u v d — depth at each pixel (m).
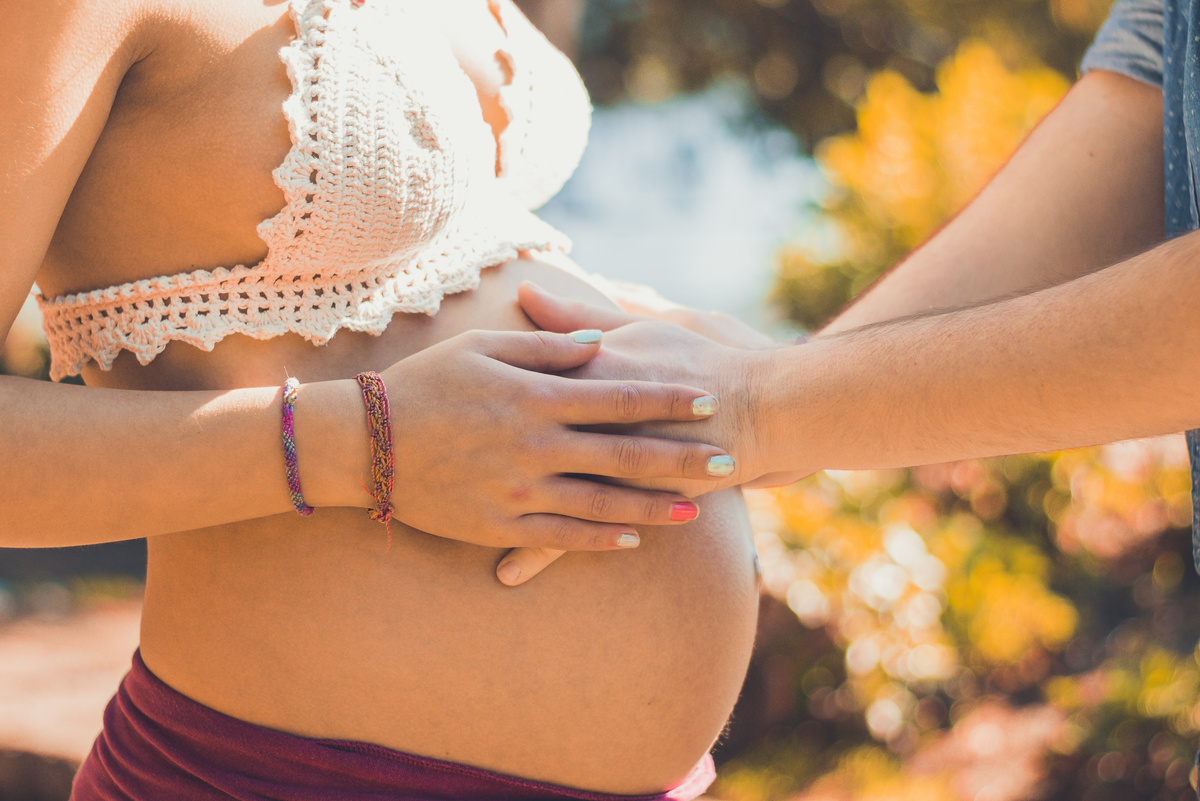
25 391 0.91
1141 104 1.35
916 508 3.86
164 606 1.09
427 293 1.11
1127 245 1.36
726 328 1.44
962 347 0.99
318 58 0.97
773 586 3.64
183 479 0.92
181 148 0.96
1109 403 0.91
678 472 1.00
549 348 1.04
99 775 1.15
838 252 4.14
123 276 1.02
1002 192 1.43
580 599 1.09
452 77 1.08
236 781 1.03
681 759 1.19
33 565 5.87
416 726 1.04
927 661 3.67
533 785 1.09
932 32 10.20
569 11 2.54
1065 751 3.67
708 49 10.30
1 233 0.86
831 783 3.65
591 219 12.21
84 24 0.87
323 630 1.02
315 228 0.99
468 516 0.99
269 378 1.03
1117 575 4.21
